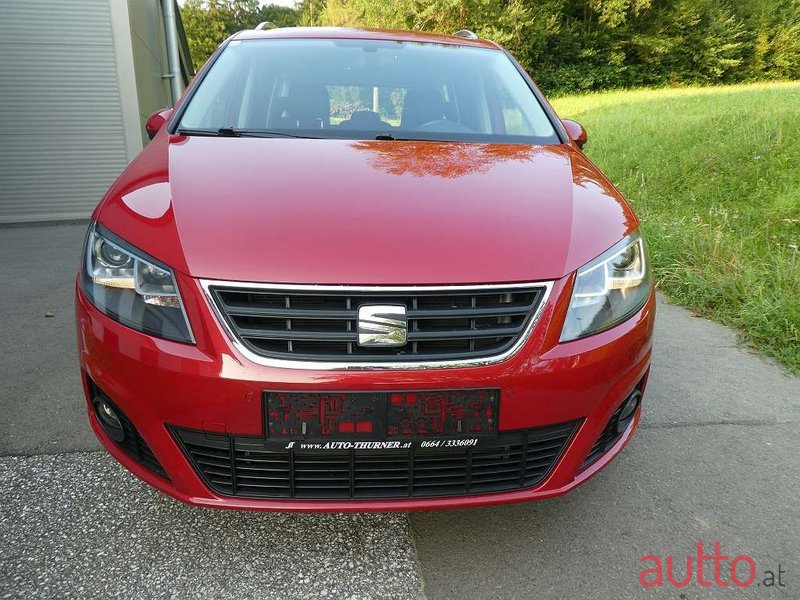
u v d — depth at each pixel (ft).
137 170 6.91
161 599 5.73
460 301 5.36
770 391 10.32
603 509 7.23
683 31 89.25
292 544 6.49
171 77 35.24
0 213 26.89
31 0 25.40
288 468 5.42
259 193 6.11
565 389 5.56
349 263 5.27
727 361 11.50
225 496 5.55
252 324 5.23
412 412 5.29
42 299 14.32
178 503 7.07
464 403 5.35
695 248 16.16
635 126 34.14
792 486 7.75
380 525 6.83
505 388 5.38
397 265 5.30
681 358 11.60
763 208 19.30
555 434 5.72
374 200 6.08
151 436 5.55
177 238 5.52
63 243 21.38
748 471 8.05
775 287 13.62
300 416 5.23
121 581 5.92
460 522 6.93
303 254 5.32
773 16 95.25
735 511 7.24
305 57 9.62
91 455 8.01
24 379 10.12
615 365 5.84
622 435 6.66
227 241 5.45
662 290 15.51
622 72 88.89
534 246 5.72
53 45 26.00
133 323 5.46
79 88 26.66
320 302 5.21
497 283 5.38
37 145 26.73
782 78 96.53
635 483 7.74
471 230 5.77
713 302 14.20
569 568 6.28
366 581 6.03
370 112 8.86
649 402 9.89
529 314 5.49
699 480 7.83
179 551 6.34
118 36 26.61
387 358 5.22
